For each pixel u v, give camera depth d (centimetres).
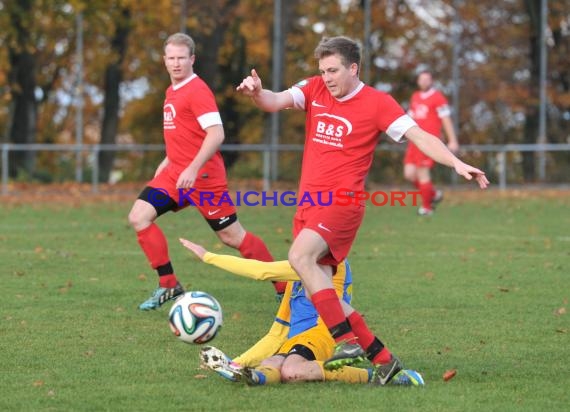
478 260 4034
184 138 2870
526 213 6356
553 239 4819
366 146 2072
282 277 2045
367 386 2023
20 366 2183
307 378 2039
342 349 1917
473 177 1978
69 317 2769
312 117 2114
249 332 2598
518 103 10919
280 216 6203
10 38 9875
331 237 2014
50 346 2391
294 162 8331
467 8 11425
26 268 3756
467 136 11162
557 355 2331
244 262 2038
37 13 9969
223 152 8631
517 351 2377
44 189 8200
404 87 11625
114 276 3572
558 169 8581
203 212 2933
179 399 1903
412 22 11450
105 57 10819
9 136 11456
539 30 10769
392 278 3544
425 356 2322
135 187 8450
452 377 2097
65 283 3397
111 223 5666
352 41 2059
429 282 3453
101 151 8600
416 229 5272
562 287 3359
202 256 2036
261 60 11519
